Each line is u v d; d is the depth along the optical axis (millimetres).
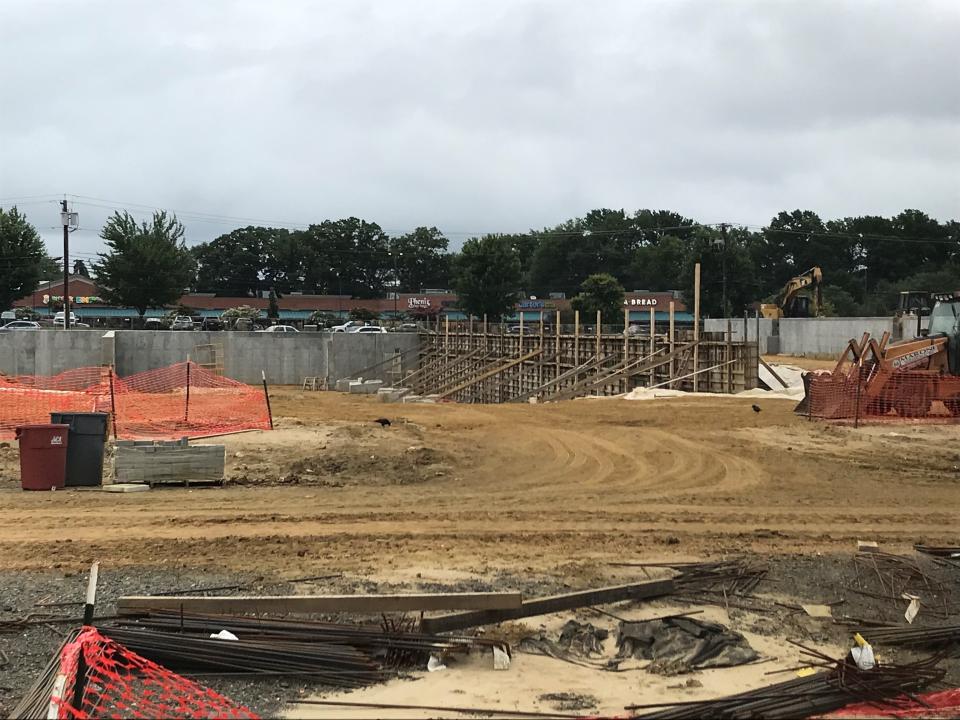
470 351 50844
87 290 106188
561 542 12789
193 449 17281
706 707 7504
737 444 22031
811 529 13930
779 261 113688
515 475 18859
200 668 8195
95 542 12477
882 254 108688
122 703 7312
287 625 8875
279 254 126812
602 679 8266
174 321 69312
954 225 109938
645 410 28359
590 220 133000
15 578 10797
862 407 26109
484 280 64125
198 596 10039
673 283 116812
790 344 59031
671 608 10094
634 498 16359
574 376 40344
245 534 13086
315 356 53625
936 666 8828
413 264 134750
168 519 14070
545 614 9617
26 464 16422
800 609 10219
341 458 19891
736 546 12711
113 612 9539
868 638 9477
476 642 8664
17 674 8047
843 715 7508
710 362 34062
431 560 11711
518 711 7516
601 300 75625
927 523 14461
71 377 42281
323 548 12289
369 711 7492
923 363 26688
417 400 38094
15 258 69938
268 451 20641
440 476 18688
